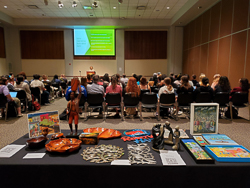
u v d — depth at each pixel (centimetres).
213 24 790
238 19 624
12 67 1237
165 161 131
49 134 184
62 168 129
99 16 1066
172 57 1192
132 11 964
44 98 635
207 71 858
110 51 1230
